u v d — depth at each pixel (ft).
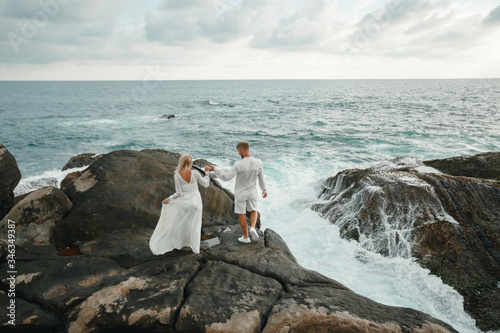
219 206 20.34
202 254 15.29
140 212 17.90
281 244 17.17
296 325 10.27
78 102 180.14
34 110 136.56
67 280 12.94
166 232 15.15
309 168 45.55
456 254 18.01
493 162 26.50
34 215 16.48
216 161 54.24
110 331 10.55
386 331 10.25
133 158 21.88
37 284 12.61
